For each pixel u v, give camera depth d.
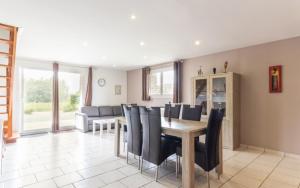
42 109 5.77
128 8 2.37
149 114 2.56
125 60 5.63
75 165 2.98
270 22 2.80
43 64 5.68
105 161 3.19
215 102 4.22
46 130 5.79
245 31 3.18
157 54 4.81
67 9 2.41
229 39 3.59
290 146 3.49
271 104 3.75
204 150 2.44
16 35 3.04
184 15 2.56
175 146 2.73
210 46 4.07
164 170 2.83
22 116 5.33
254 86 3.99
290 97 3.51
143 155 2.68
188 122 2.97
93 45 4.02
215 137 2.37
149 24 2.88
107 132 5.73
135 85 7.29
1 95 3.52
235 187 2.31
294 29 3.09
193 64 5.15
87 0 2.19
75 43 3.88
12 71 3.16
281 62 3.62
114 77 7.35
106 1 2.21
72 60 5.64
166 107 3.87
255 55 3.98
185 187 2.25
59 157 3.36
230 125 3.90
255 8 2.36
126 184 2.37
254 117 3.98
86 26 2.97
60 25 2.93
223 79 4.09
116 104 7.39
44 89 5.80
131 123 2.99
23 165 2.95
